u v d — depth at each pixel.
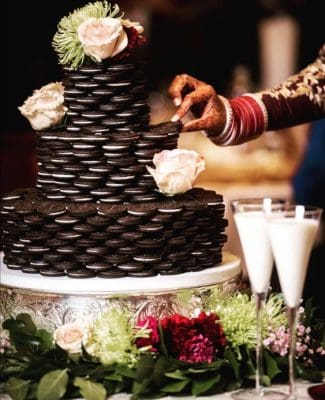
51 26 7.40
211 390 2.43
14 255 2.66
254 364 2.47
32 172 5.58
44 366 2.40
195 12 7.64
